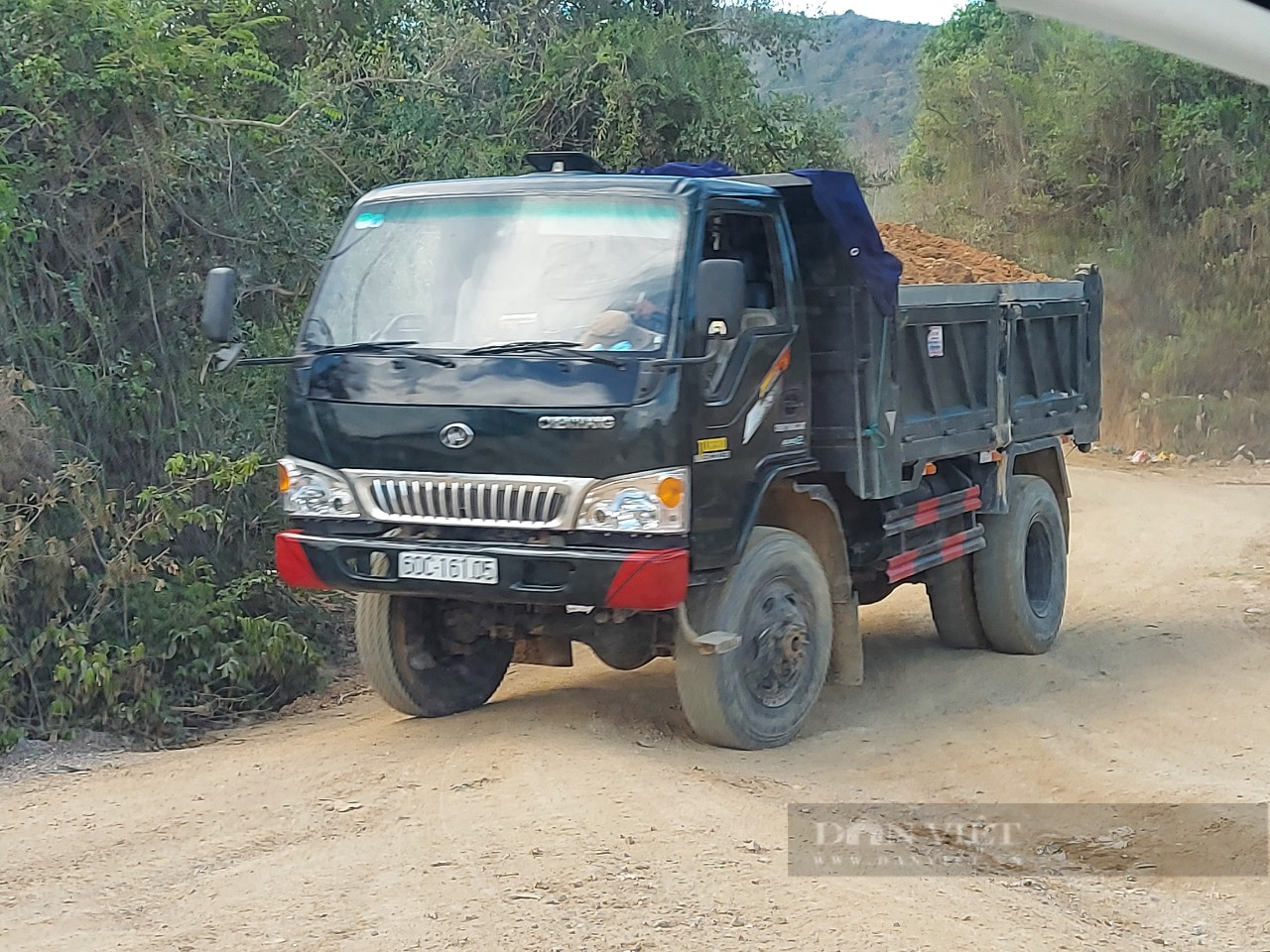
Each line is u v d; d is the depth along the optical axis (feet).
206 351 31.55
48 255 29.32
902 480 26.08
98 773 22.77
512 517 20.98
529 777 20.30
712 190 22.33
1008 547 31.01
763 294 23.54
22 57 29.43
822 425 24.81
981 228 91.71
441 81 50.03
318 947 14.56
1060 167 88.84
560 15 67.56
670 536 20.59
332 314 22.84
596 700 26.53
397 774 21.03
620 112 61.05
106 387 29.22
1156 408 76.38
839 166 74.02
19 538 25.18
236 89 35.17
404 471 21.56
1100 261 86.48
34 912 15.87
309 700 29.27
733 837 18.29
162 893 16.42
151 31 31.24
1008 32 94.53
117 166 29.78
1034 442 32.30
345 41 52.75
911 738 25.20
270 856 17.66
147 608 26.96
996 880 18.15
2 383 26.21
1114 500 55.16
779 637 23.32
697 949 14.57
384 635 24.36
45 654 26.00
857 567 26.45
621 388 20.57
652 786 20.03
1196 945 16.40
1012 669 30.37
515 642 25.20
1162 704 27.66
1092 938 16.11
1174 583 40.29
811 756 23.70
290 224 33.83
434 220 22.99
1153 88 85.97
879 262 24.52
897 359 25.29
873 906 16.16
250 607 31.09
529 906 15.55
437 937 14.75
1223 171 83.56
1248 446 73.72
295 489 22.41
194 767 22.65
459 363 21.35
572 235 22.16
